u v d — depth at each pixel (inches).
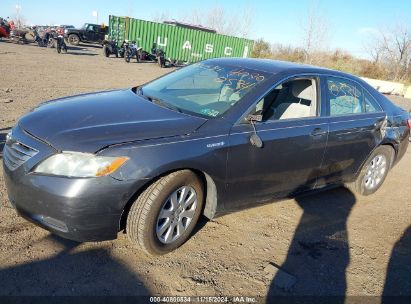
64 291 109.2
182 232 134.0
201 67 179.3
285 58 1482.5
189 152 123.5
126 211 123.9
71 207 109.3
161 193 121.0
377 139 195.3
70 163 110.3
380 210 197.0
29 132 121.6
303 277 131.9
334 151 173.9
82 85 476.1
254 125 142.3
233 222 161.0
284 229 162.2
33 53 826.8
